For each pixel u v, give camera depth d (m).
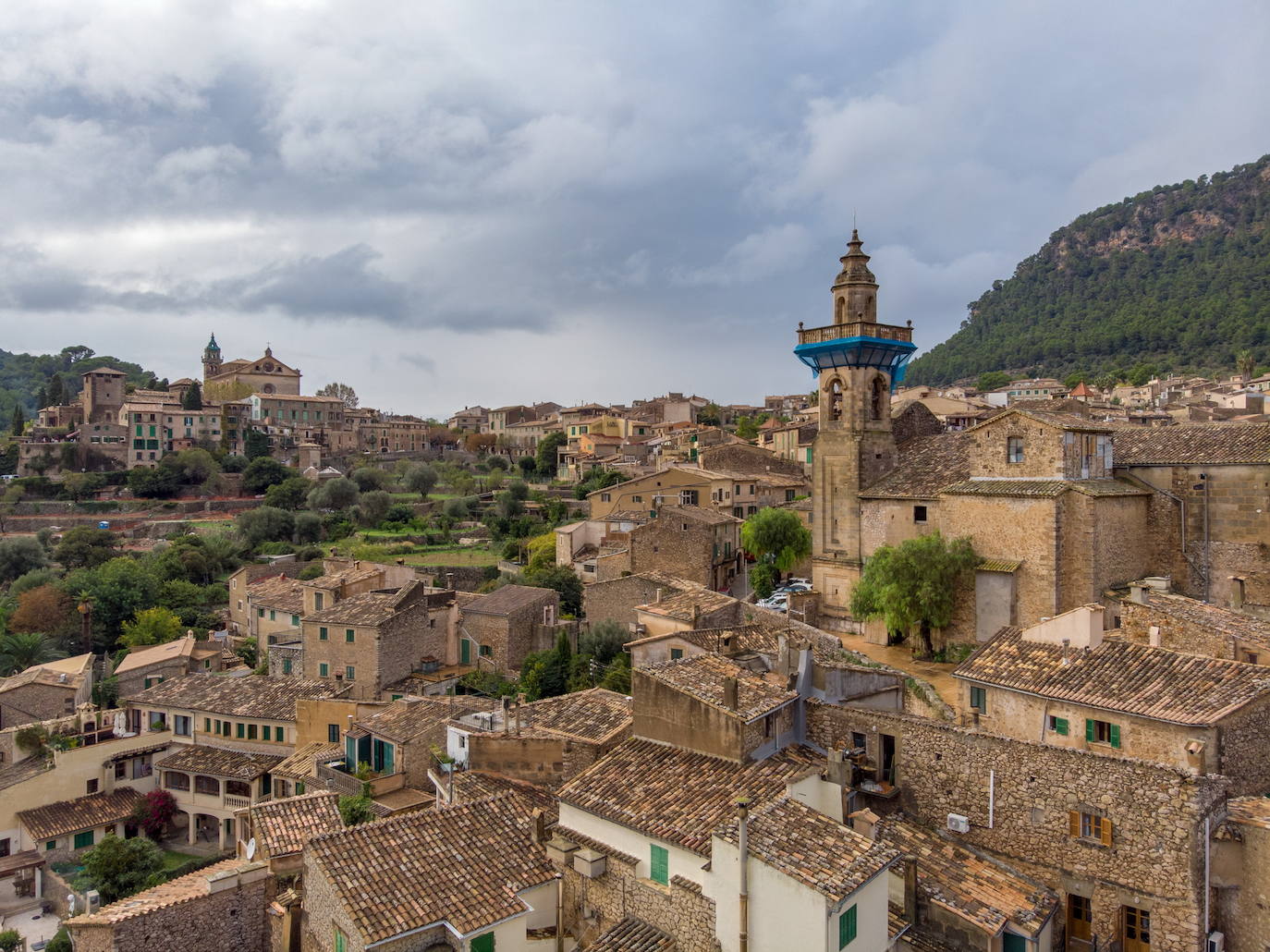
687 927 25.39
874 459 66.62
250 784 65.50
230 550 141.50
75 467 198.75
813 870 22.48
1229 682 28.95
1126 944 25.61
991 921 24.89
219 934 32.44
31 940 56.38
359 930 23.70
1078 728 30.56
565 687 68.19
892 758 30.81
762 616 62.84
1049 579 51.28
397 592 82.75
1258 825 24.58
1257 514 51.03
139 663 92.12
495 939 25.23
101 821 65.62
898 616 55.66
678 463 137.38
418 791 52.12
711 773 29.28
